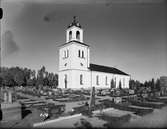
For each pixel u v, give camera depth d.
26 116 9.32
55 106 11.61
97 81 40.09
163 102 11.72
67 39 39.41
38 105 12.76
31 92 25.36
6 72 30.67
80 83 35.97
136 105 11.25
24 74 37.47
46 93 23.45
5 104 9.98
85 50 38.62
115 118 6.88
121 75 47.66
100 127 5.89
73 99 17.53
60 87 37.41
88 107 10.38
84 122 6.67
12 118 8.66
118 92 25.98
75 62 35.81
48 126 6.28
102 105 11.16
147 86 20.94
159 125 5.12
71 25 39.03
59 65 39.09
